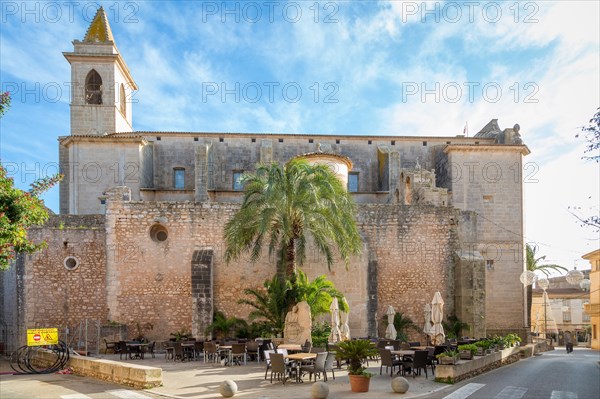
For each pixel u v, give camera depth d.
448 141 43.62
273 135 42.12
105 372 17.19
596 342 53.28
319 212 23.34
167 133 41.06
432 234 31.53
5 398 13.93
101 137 37.16
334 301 24.05
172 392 14.48
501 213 38.59
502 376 18.06
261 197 23.47
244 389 14.82
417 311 30.78
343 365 20.09
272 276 29.62
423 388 14.93
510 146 38.88
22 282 28.12
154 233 29.66
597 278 54.91
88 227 29.27
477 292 30.12
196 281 27.70
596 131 11.84
